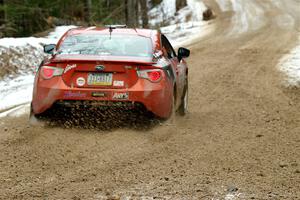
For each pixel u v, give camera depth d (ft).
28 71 102.17
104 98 48.19
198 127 54.24
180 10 350.02
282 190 33.32
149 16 351.67
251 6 348.38
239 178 36.01
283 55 143.54
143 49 51.96
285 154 43.32
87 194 32.09
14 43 107.76
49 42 122.52
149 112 48.91
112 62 48.01
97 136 47.57
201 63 129.49
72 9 223.71
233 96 79.66
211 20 294.25
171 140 47.44
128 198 31.40
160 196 31.86
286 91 87.35
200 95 80.38
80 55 50.39
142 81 48.62
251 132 52.49
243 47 169.48
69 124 50.29
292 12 312.91
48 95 48.55
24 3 176.55
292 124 57.57
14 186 33.71
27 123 55.31
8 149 43.47
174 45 186.50
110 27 56.95
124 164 39.34
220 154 42.96
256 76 105.29
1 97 78.54
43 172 37.06
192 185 34.24
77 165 38.88
